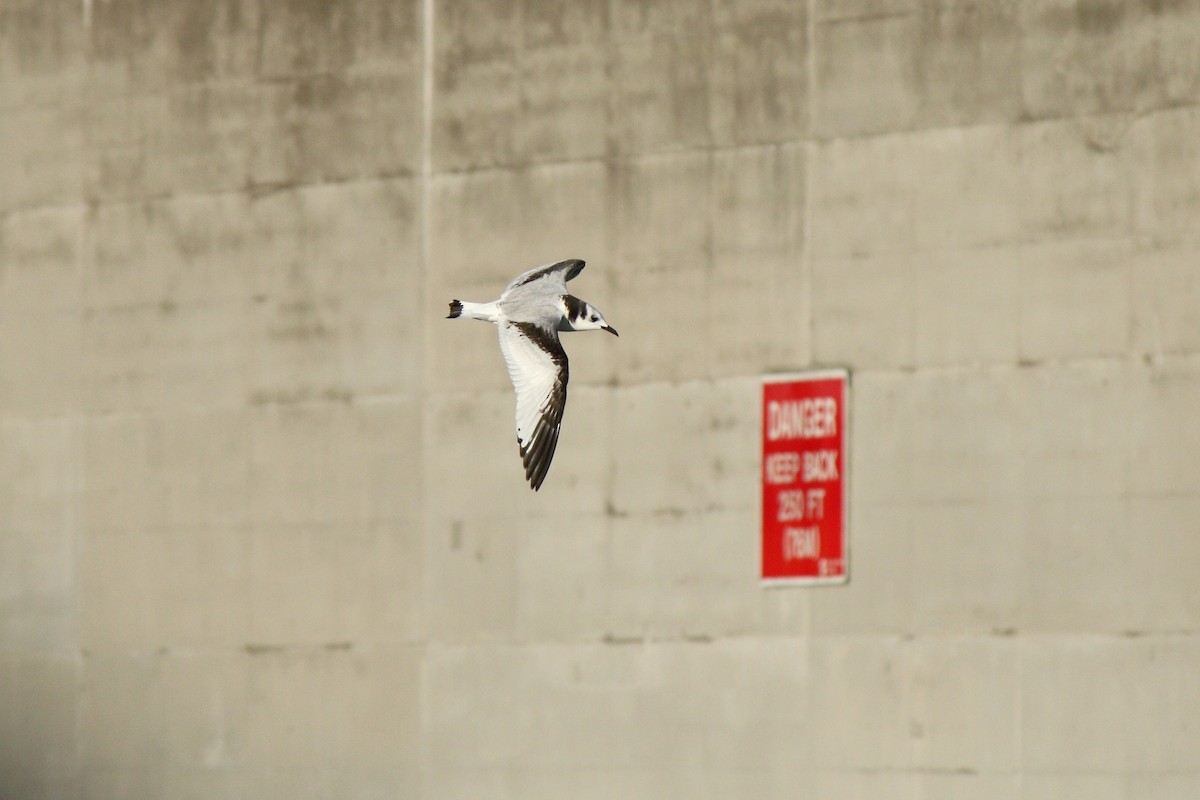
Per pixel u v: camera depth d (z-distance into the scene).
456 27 40.16
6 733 43.22
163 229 42.81
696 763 36.72
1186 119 34.06
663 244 37.81
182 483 42.12
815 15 36.91
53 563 43.19
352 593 40.25
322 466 40.78
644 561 37.56
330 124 41.28
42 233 43.78
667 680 37.12
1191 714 33.06
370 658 39.97
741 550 36.75
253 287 41.81
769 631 36.38
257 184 41.94
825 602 35.94
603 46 38.69
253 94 42.12
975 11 35.66
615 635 37.66
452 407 39.66
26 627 43.25
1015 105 35.25
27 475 43.59
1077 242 34.62
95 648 42.62
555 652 38.19
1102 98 34.66
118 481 42.75
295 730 40.56
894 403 35.72
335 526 40.53
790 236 36.78
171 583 42.03
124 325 43.00
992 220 35.25
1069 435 34.38
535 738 38.22
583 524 38.12
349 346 40.75
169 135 42.88
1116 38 34.66
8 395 43.75
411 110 40.47
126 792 42.09
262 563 41.19
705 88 37.75
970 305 35.28
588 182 38.59
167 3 43.09
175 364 42.41
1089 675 33.84
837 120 36.56
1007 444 34.78
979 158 35.44
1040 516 34.44
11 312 43.84
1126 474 33.91
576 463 38.25
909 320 35.72
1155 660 33.41
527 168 39.25
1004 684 34.44
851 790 35.41
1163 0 34.38
